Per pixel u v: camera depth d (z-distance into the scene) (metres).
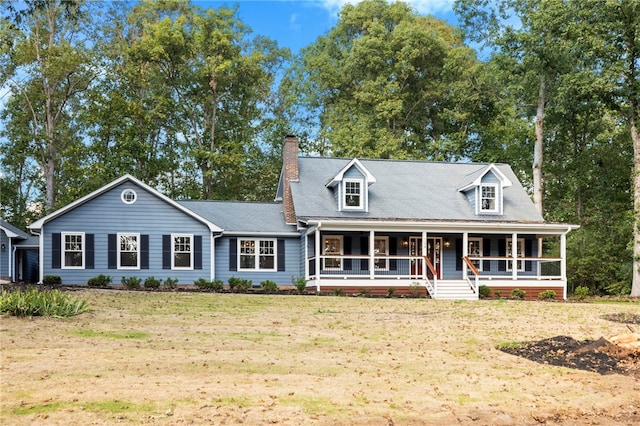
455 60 42.53
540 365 11.27
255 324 15.13
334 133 42.69
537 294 28.58
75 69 38.38
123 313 16.14
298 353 11.56
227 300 20.41
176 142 43.19
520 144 42.84
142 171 39.72
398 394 9.00
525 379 10.19
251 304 19.50
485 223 28.23
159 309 17.27
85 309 16.03
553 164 40.91
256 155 44.75
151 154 40.38
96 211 26.66
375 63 43.84
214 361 10.55
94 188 35.66
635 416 8.52
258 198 46.25
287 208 30.36
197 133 42.72
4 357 10.33
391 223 27.19
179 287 26.41
